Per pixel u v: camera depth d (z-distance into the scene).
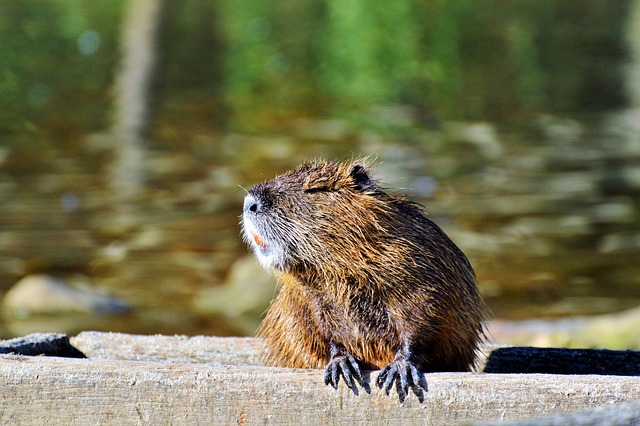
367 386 8.59
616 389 8.27
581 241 23.25
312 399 8.61
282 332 10.11
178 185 27.42
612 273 21.47
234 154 30.38
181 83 40.97
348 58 45.59
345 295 9.65
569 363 10.92
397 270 9.45
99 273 21.84
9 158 29.72
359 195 9.77
